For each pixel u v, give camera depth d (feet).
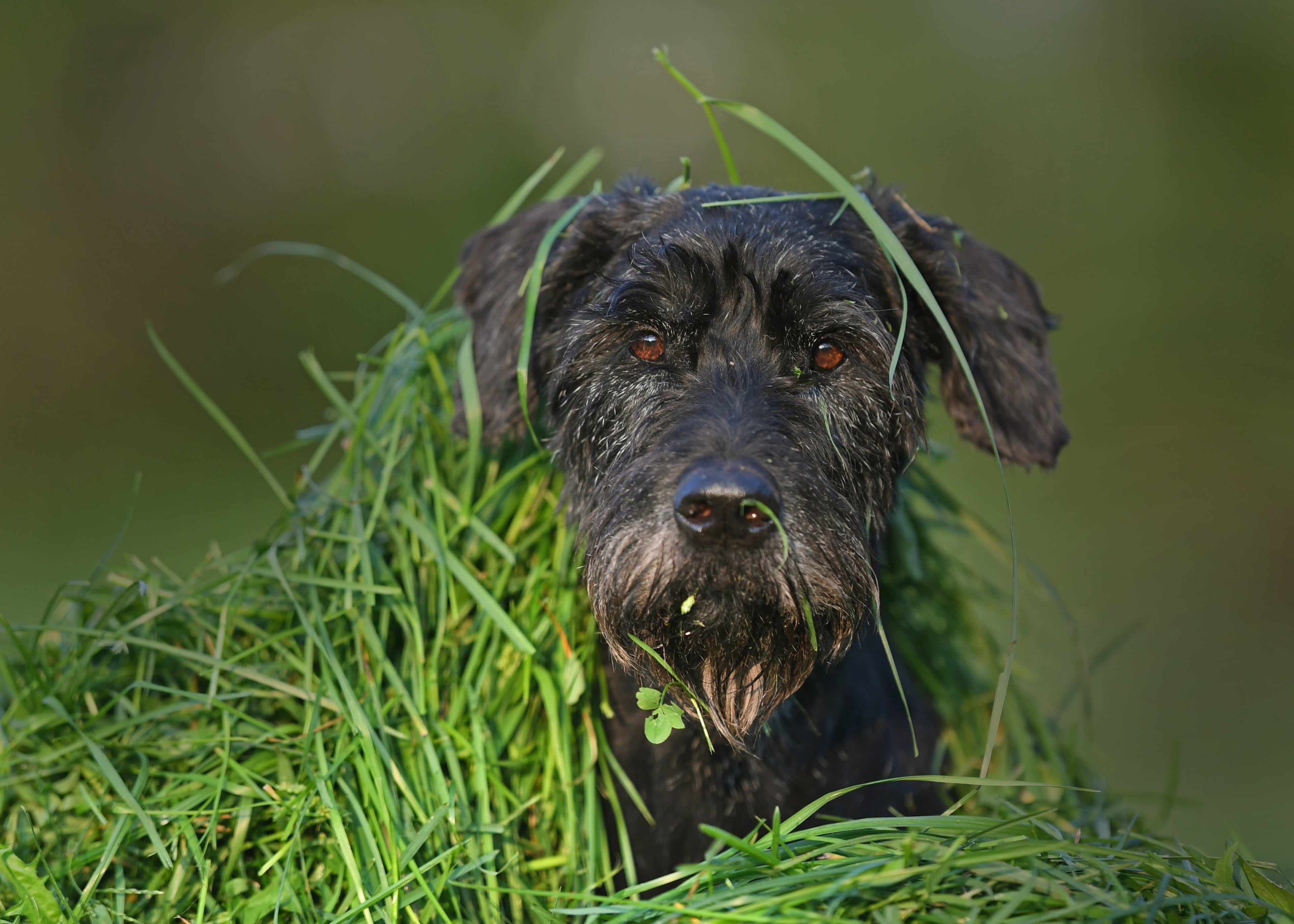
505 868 15.30
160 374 67.67
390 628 16.93
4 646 17.72
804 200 17.52
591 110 86.79
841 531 14.43
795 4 91.30
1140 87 88.53
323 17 84.48
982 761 20.52
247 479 53.62
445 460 18.67
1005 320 18.44
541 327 17.87
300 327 72.64
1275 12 86.02
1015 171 86.07
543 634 17.21
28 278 69.26
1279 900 12.44
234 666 15.99
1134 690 36.14
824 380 15.67
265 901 14.10
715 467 13.62
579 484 16.70
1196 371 65.67
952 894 11.68
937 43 90.79
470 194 82.58
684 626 14.52
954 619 21.83
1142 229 80.94
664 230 16.60
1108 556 47.11
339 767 14.96
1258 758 31.89
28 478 53.52
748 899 11.83
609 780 16.78
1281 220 79.25
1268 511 51.01
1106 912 11.29
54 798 15.10
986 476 53.01
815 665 15.46
